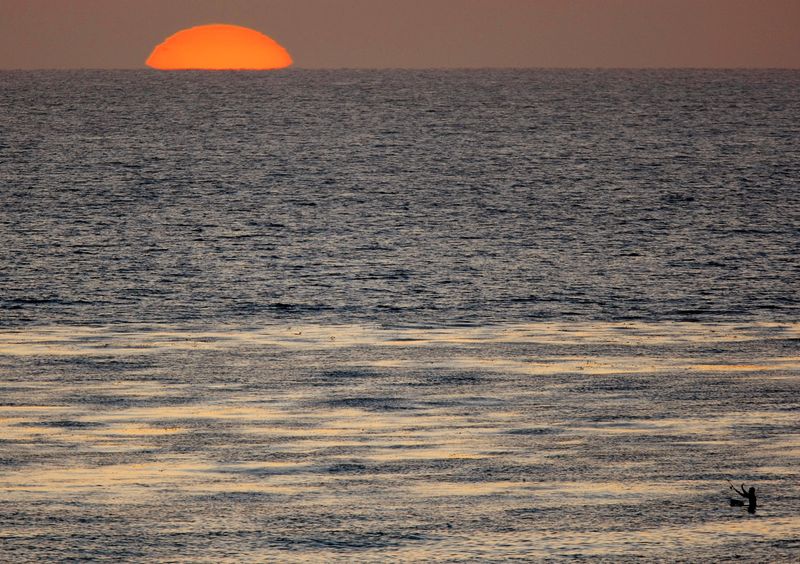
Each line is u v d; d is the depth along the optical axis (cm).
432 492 8925
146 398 12412
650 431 10894
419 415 11631
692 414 11638
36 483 9131
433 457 9938
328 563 7494
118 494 8850
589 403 12200
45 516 8338
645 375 13800
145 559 7556
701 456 9962
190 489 8988
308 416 11575
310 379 13562
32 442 10419
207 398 12438
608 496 8819
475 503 8656
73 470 9506
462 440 10556
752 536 7944
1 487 9019
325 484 9131
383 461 9812
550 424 11206
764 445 10344
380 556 7612
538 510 8494
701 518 8312
